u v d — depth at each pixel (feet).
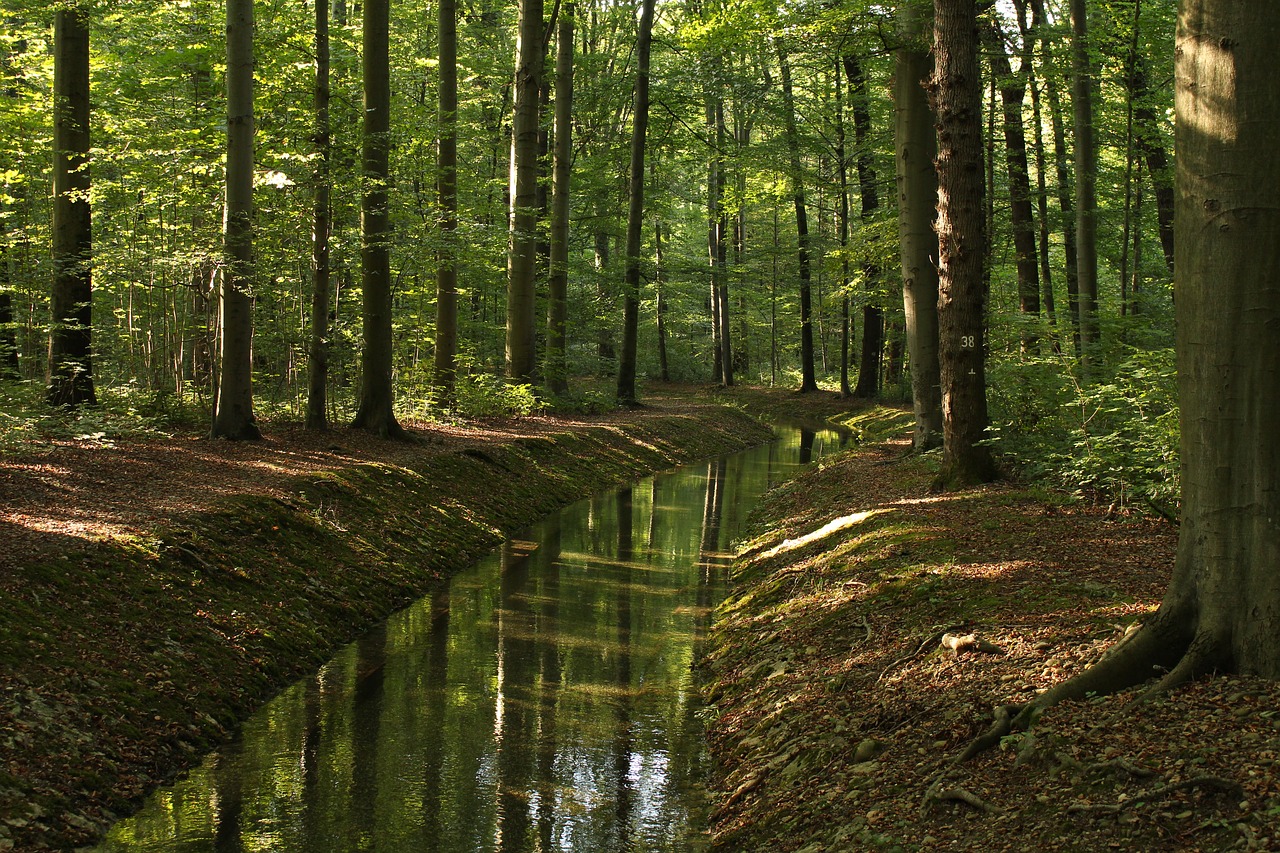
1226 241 15.53
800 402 117.50
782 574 34.22
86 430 41.78
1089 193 49.93
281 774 21.35
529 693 26.76
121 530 28.37
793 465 75.00
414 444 51.85
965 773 15.72
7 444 36.88
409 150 67.26
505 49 103.14
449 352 65.41
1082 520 30.60
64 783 18.63
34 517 28.50
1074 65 49.52
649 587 38.27
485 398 68.64
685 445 79.87
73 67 47.03
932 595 25.35
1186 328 16.29
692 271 121.29
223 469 38.88
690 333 168.76
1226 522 15.88
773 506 52.26
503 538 45.80
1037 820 13.67
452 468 49.44
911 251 48.78
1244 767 13.00
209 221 50.49
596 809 19.94
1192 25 15.78
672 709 25.75
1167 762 13.67
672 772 21.84
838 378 139.13
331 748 22.82
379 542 37.70
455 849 18.15
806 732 20.38
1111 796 13.47
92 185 48.34
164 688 23.12
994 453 40.91
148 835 18.33
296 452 44.19
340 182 50.80
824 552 34.47
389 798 20.30
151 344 56.85
